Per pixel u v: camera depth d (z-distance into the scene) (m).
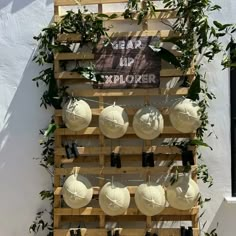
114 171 2.99
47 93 3.03
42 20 3.14
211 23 3.07
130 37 2.97
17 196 3.18
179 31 2.91
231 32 2.95
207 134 3.09
